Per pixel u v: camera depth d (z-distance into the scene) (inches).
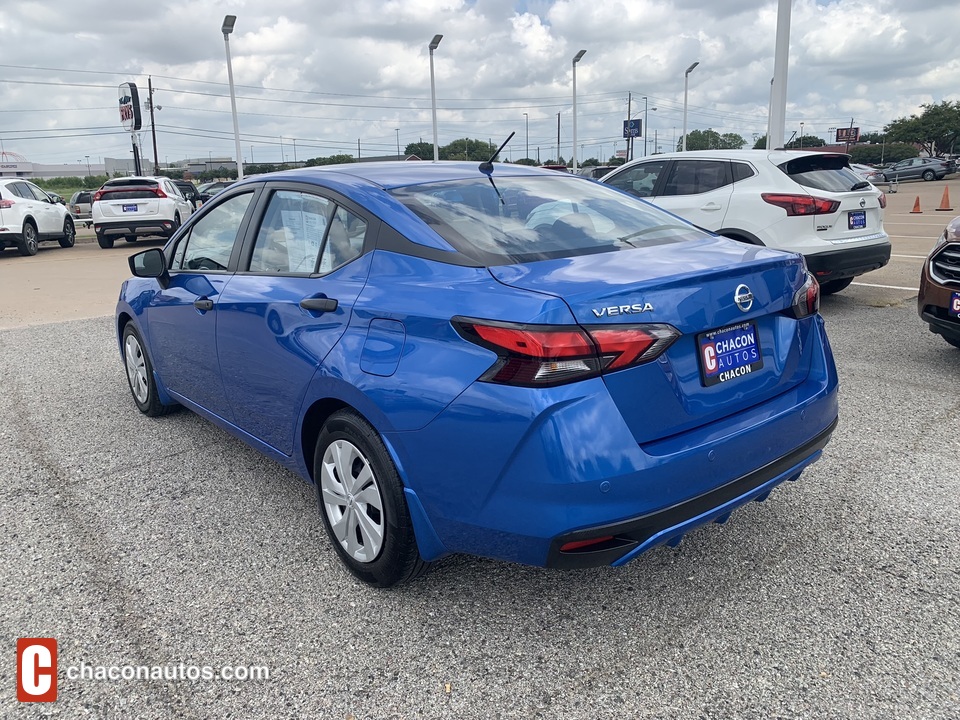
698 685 91.5
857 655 96.1
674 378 93.4
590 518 86.5
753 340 105.0
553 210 123.7
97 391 218.5
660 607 107.4
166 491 149.2
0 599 112.7
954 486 143.3
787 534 127.1
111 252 673.0
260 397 131.5
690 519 93.7
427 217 112.0
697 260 104.9
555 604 108.7
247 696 91.5
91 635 103.7
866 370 221.1
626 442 87.7
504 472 89.0
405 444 98.1
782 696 89.3
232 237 146.7
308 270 123.8
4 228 613.9
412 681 93.6
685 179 308.7
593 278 93.7
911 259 447.5
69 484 153.3
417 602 109.7
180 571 119.6
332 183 126.0
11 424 190.9
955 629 100.8
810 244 271.7
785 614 105.1
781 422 103.5
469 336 91.4
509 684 92.6
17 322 327.6
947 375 213.6
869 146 3565.5
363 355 104.0
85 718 88.2
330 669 96.0
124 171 4512.8
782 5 520.4
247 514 138.9
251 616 107.3
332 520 117.0
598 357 86.6
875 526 129.1
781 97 533.3
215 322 141.4
